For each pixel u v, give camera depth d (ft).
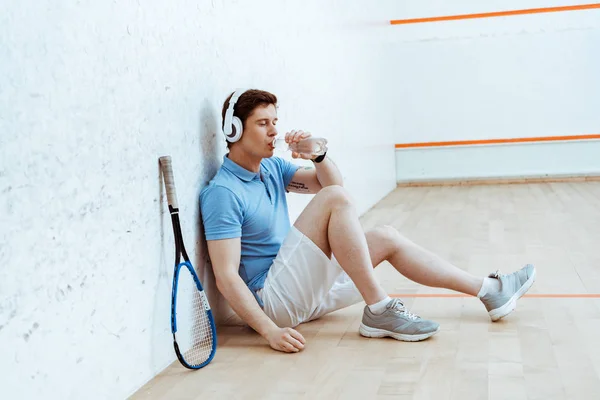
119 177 6.39
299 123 12.39
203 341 7.85
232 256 7.63
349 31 16.78
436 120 22.70
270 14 10.85
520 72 22.04
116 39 6.35
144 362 6.80
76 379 5.74
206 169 8.20
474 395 6.03
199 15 8.11
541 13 21.71
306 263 7.69
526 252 12.07
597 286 9.55
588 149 21.89
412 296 9.44
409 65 22.63
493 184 22.44
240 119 7.80
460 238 13.69
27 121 5.17
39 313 5.30
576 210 16.37
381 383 6.41
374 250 8.09
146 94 6.87
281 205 8.49
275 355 7.37
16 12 5.07
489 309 8.06
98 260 6.06
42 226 5.34
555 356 6.89
